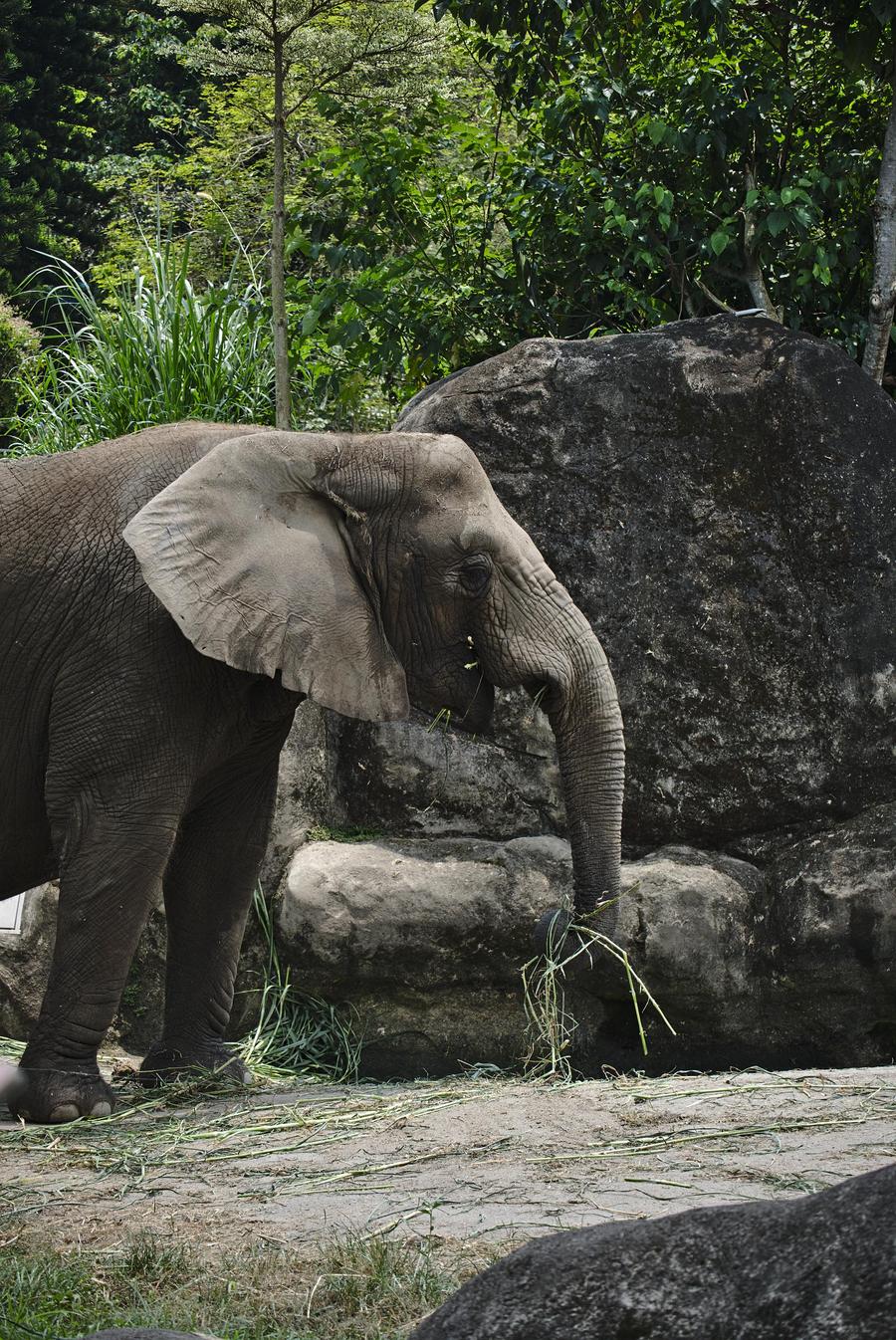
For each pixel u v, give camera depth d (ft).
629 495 37.24
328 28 52.80
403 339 50.75
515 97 49.16
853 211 46.42
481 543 29.50
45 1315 15.66
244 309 52.70
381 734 36.96
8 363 61.82
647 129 43.50
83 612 28.50
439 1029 34.68
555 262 48.60
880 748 36.47
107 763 28.17
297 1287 16.69
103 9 126.31
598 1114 25.73
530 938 34.45
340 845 35.91
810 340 37.96
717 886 34.91
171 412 49.06
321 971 34.53
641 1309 8.64
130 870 28.17
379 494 29.43
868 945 34.55
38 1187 22.50
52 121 124.47
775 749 36.68
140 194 102.53
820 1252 8.29
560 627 30.01
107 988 28.35
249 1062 33.63
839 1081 27.76
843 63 42.70
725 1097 26.84
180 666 28.48
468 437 37.63
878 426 37.47
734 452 37.32
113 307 75.77
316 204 55.77
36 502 29.30
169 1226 19.58
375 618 29.37
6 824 29.63
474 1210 19.75
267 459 28.73
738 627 36.94
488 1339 8.80
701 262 46.88
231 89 83.82
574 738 30.25
